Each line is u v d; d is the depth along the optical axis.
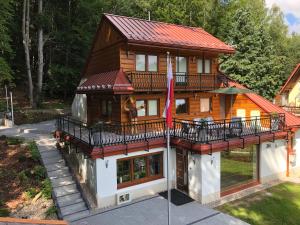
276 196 15.75
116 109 17.64
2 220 6.80
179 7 40.75
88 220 12.81
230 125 16.52
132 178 15.17
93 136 14.30
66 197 14.44
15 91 37.44
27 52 32.53
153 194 15.64
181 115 19.91
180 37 19.59
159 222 12.66
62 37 35.59
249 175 18.17
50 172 16.59
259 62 34.09
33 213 13.22
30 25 34.97
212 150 14.50
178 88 18.66
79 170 16.75
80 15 37.53
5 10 22.88
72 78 36.94
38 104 33.00
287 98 32.00
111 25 18.14
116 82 15.94
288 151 19.23
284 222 12.91
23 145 19.89
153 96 18.45
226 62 34.06
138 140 15.03
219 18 41.50
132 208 13.99
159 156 16.11
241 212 13.79
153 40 16.89
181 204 14.49
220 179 16.48
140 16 42.53
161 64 18.72
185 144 14.99
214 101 21.83
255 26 35.75
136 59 17.81
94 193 14.12
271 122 18.31
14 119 28.28
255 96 21.53
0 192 14.41
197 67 20.62
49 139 22.09
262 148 17.56
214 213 13.61
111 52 18.47
